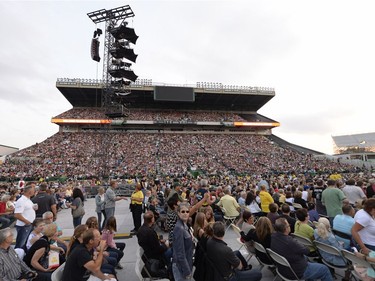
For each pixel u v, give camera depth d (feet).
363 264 13.52
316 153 193.16
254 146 186.39
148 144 170.60
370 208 14.83
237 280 14.03
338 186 32.94
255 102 223.30
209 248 13.53
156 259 16.44
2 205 32.65
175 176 117.39
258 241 17.52
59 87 175.52
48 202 25.07
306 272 14.33
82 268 12.84
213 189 44.45
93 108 202.80
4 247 14.33
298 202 28.84
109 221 20.48
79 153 150.20
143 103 210.59
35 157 143.13
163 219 31.63
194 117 208.44
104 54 74.13
